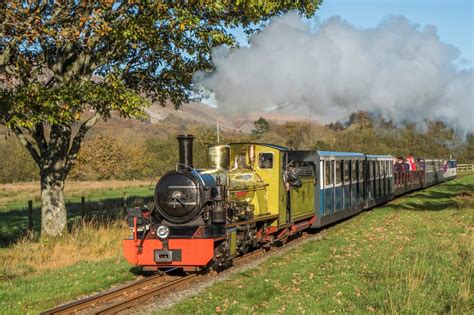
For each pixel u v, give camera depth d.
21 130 14.91
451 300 7.67
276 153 13.38
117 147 49.06
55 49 14.62
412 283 8.25
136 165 49.78
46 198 15.06
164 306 7.93
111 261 12.05
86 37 13.16
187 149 10.73
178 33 13.45
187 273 10.47
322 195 16.84
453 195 29.86
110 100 12.62
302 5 14.17
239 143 13.45
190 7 13.23
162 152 53.16
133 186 41.25
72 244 13.97
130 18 12.71
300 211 15.21
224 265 10.80
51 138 15.12
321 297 8.02
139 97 12.93
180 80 16.17
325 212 17.06
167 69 15.95
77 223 17.19
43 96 11.82
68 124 13.25
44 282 9.78
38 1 12.12
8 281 9.98
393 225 16.69
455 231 14.38
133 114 12.91
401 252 11.49
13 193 36.38
